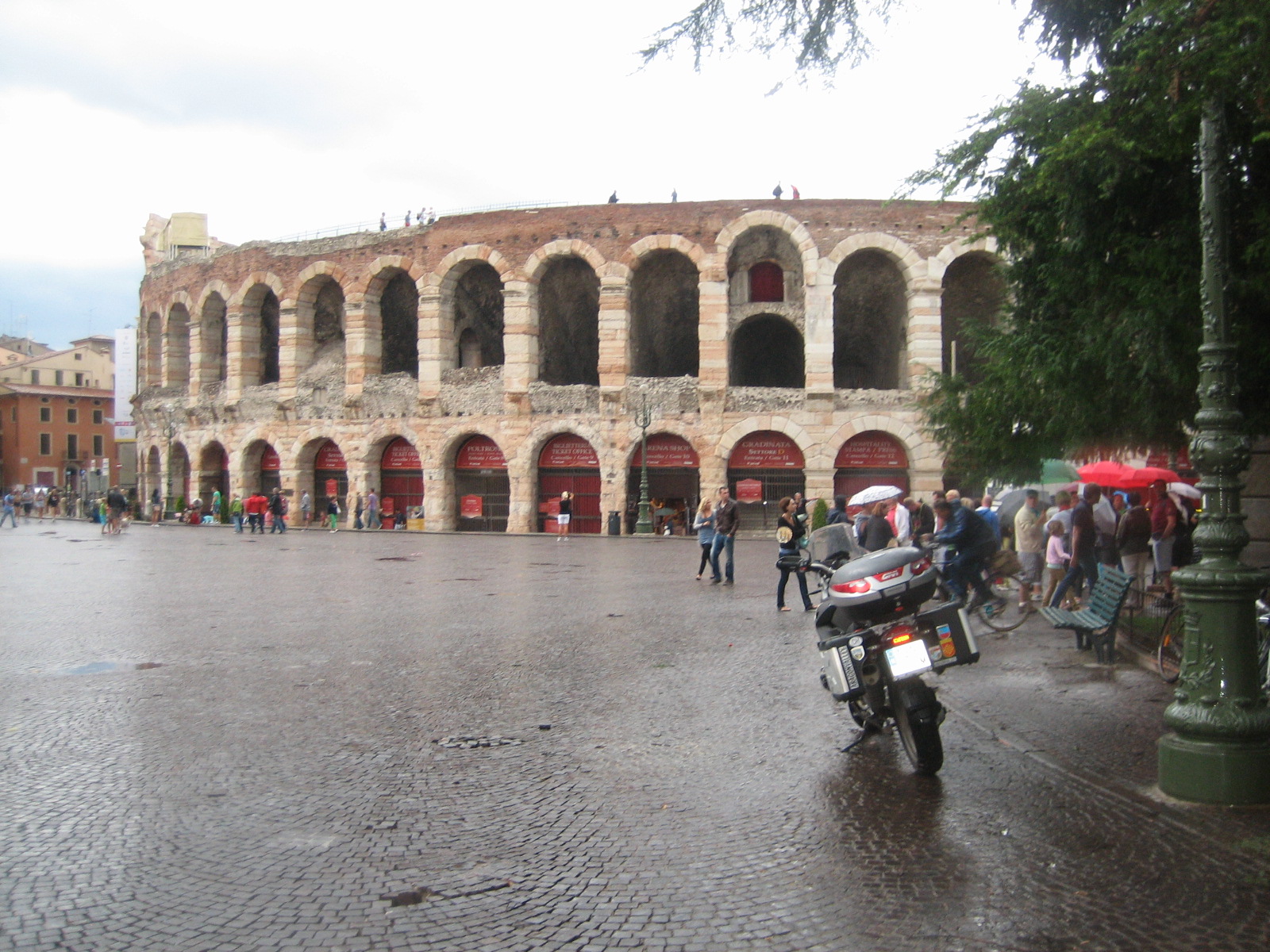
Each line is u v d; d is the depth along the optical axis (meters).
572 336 48.72
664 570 25.16
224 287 52.66
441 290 45.97
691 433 42.00
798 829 6.25
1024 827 6.23
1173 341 9.74
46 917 5.01
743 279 43.69
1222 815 6.38
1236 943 4.66
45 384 98.56
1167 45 6.85
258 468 52.47
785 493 41.72
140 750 8.18
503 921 4.98
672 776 7.45
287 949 4.68
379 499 48.06
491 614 16.58
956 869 5.57
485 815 6.57
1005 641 13.85
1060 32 9.85
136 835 6.17
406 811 6.65
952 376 14.78
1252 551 13.23
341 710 9.61
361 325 47.97
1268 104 6.88
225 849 5.94
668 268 44.94
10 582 22.48
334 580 22.69
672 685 10.72
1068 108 9.11
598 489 44.03
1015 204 11.52
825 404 40.75
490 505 46.44
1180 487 19.34
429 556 30.33
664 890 5.34
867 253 42.03
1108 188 9.24
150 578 23.19
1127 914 4.97
